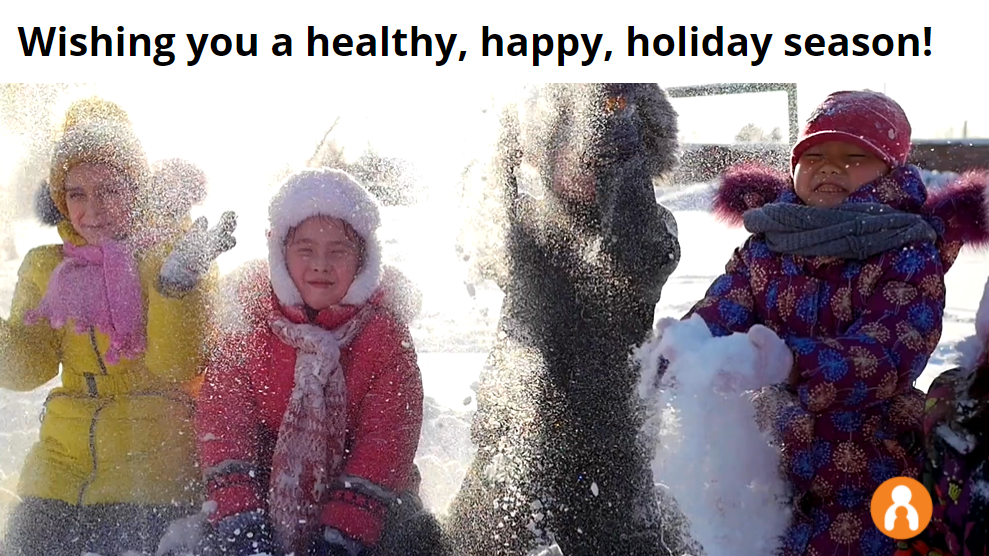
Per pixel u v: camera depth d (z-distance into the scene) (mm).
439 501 3305
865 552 2844
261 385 3186
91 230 3359
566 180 3070
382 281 3270
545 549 3002
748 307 2994
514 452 3098
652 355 2861
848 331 2855
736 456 2818
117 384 3338
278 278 3197
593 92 3096
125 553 3172
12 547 3225
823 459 2885
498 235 3146
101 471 3277
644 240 3045
